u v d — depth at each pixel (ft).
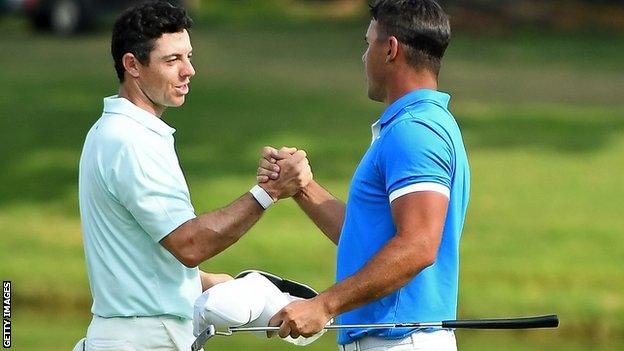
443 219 45.70
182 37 51.29
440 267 47.75
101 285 51.31
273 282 52.90
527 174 157.07
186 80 51.57
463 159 47.96
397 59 48.29
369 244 47.50
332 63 242.37
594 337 106.83
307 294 52.60
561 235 131.95
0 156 170.30
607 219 137.90
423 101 47.62
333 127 186.39
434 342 47.73
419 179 45.68
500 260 123.34
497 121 187.21
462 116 190.19
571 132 180.55
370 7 49.39
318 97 207.92
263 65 238.07
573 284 116.78
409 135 46.21
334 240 54.34
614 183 153.38
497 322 47.01
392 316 47.52
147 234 50.88
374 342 47.88
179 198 50.47
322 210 54.24
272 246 127.44
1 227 139.23
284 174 51.47
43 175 162.61
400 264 45.01
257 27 296.10
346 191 153.17
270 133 182.80
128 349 50.85
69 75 227.40
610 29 289.53
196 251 50.01
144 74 51.06
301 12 331.36
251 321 49.73
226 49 257.75
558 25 289.94
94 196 51.01
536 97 206.49
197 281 52.80
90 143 51.31
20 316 110.22
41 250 130.11
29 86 215.92
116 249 50.93
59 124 188.44
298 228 133.90
